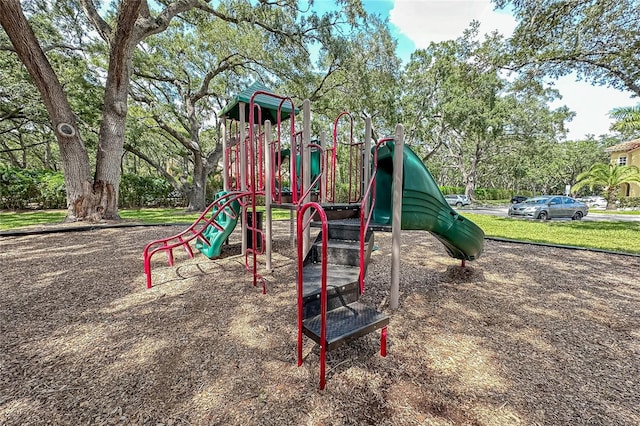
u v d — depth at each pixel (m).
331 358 1.82
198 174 12.56
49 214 9.80
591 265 4.18
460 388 1.56
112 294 2.88
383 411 1.39
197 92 12.44
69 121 6.95
